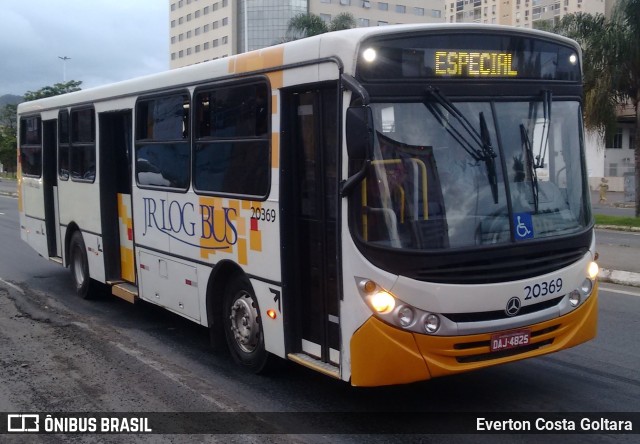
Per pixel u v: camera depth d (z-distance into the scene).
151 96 8.07
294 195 5.91
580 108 6.00
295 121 5.89
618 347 7.64
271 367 6.68
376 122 5.02
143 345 7.98
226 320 7.07
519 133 5.50
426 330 4.98
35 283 12.02
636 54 21.92
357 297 5.09
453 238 5.09
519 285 5.25
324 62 5.33
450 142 5.21
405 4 102.25
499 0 138.50
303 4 97.50
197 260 7.27
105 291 10.49
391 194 5.03
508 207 5.32
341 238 5.21
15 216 26.66
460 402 6.00
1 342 8.10
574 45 5.95
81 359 7.42
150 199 8.19
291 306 5.99
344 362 5.27
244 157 6.42
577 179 5.88
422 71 5.18
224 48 105.50
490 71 5.42
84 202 9.95
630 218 24.77
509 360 5.28
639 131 24.62
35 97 67.38
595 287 5.91
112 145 9.36
